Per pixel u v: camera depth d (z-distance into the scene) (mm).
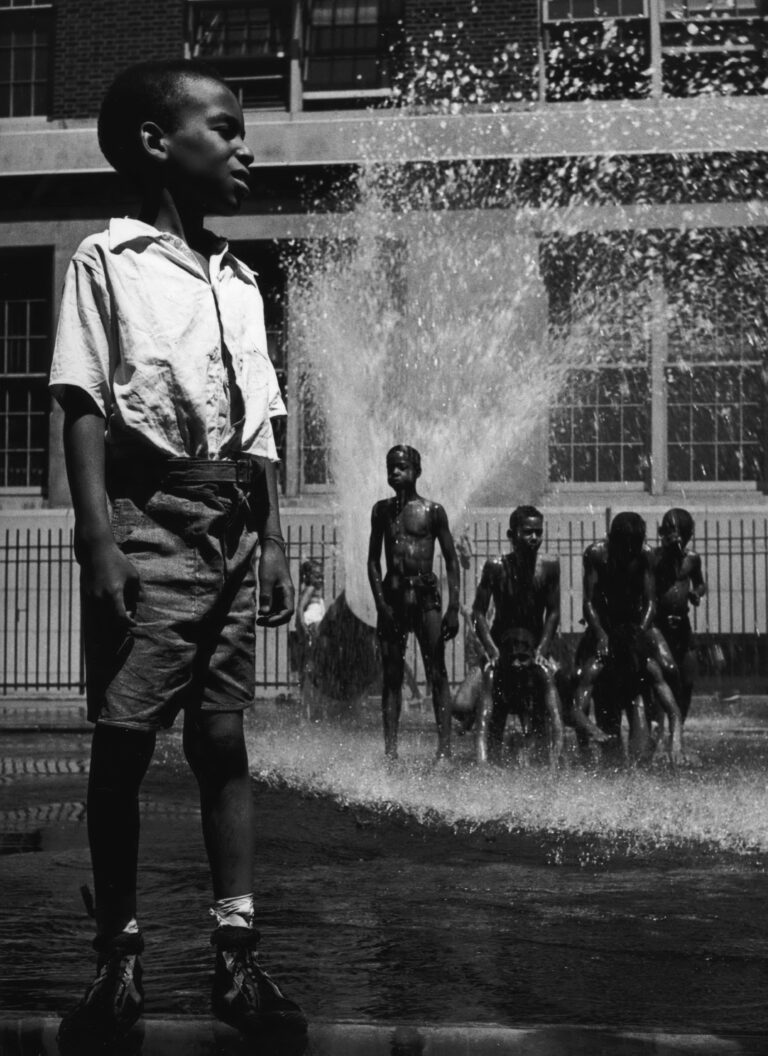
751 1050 2443
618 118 19531
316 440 20109
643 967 3279
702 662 18672
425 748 9695
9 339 21391
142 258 2850
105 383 2805
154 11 21047
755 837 5715
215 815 2824
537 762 8258
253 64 21141
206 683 2834
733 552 18906
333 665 11750
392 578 8375
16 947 3518
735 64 20250
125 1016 2635
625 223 19516
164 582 2744
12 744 11500
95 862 2758
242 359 2951
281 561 3002
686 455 19969
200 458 2814
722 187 19453
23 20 21703
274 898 4316
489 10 20109
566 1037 2527
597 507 19578
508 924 3855
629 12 20250
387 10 20953
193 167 2967
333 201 20188
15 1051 2479
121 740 2729
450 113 20125
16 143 20875
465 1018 2727
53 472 20656
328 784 7590
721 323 19766
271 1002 2672
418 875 4805
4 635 19609
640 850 5371
